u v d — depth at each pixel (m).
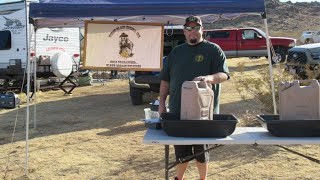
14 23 14.14
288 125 3.41
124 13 5.37
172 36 11.38
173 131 3.47
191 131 3.44
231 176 5.49
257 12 5.22
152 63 6.51
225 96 11.82
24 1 13.91
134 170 5.84
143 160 6.25
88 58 6.36
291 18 79.19
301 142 3.32
